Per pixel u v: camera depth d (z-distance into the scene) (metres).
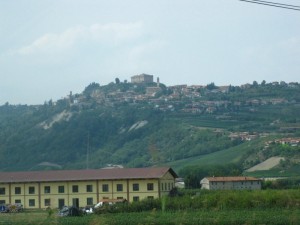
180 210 83.00
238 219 67.12
